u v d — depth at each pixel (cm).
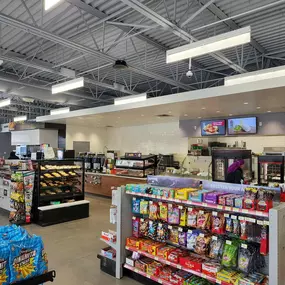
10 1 468
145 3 473
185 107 778
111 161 955
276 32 588
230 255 277
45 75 945
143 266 337
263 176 477
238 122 934
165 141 1248
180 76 924
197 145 1053
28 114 1795
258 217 269
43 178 628
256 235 265
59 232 552
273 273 236
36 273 184
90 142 1463
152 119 1099
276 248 235
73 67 859
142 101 773
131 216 375
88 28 515
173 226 330
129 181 852
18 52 724
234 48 670
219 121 982
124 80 950
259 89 554
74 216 650
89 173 991
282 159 460
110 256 366
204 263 292
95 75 945
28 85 868
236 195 290
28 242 184
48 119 1138
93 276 358
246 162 482
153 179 374
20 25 440
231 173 420
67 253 438
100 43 660
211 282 297
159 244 344
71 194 672
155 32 604
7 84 867
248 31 355
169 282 311
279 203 268
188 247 309
